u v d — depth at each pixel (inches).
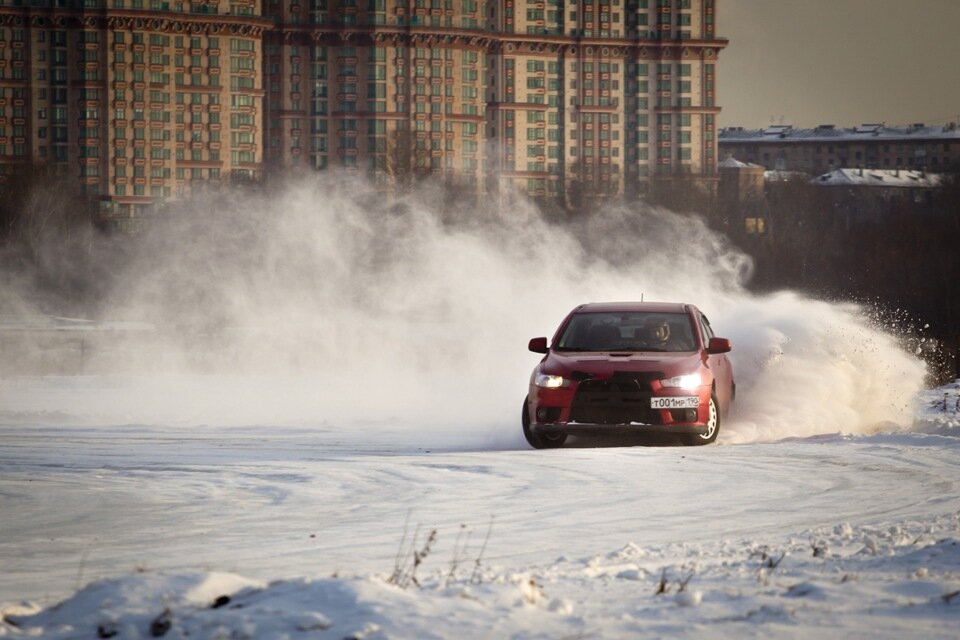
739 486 1984.5
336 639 868.0
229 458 2458.2
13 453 2581.2
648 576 1169.4
